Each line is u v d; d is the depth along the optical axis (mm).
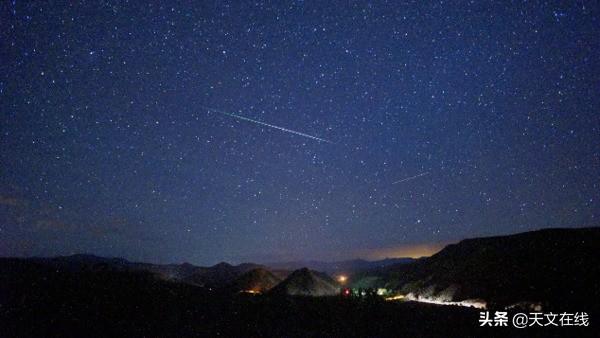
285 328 12242
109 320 11727
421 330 12008
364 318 13562
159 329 11383
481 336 11344
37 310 11836
